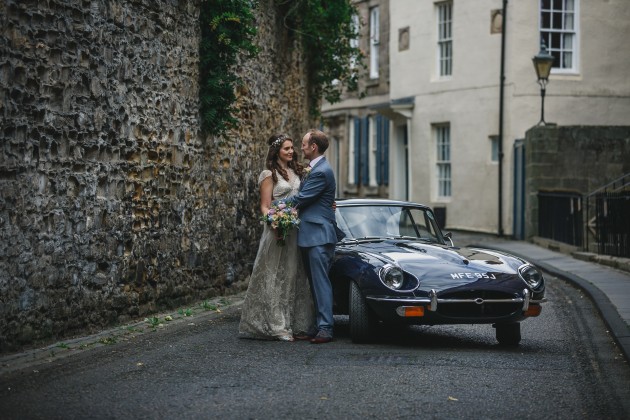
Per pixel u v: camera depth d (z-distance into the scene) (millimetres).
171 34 11234
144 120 10484
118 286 9953
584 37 26281
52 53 8508
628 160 23891
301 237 9531
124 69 9953
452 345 9414
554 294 14016
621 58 26625
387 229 10555
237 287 13859
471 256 9625
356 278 9211
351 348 9070
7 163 7793
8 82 7777
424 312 8805
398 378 7500
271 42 15828
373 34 32969
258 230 15008
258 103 15047
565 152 23719
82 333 9211
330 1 18312
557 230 21797
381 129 32625
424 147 29172
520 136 25938
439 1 28562
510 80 26000
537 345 9445
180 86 11562
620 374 7863
